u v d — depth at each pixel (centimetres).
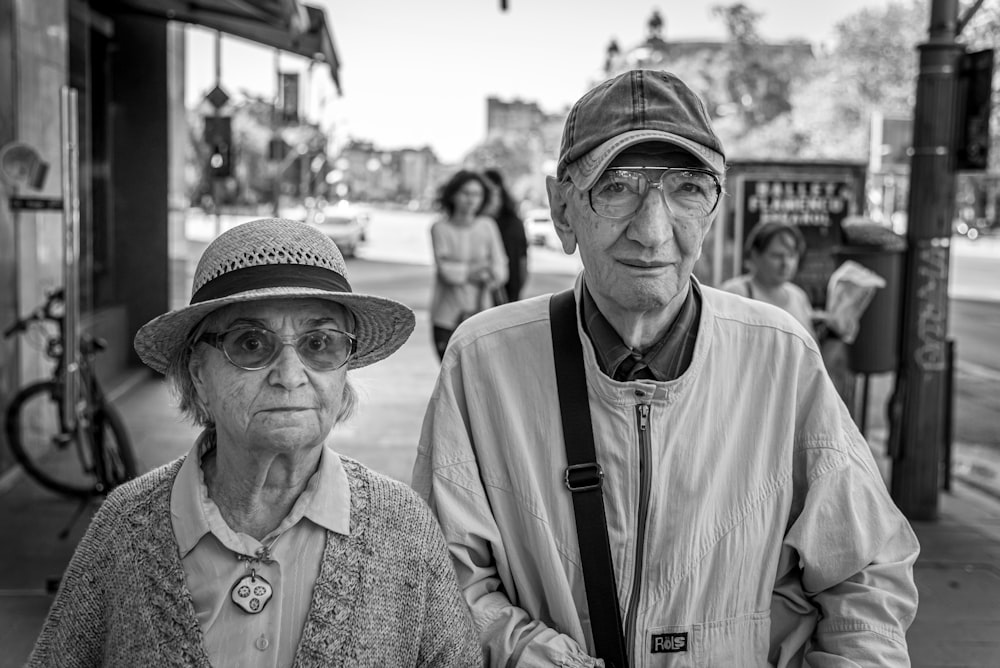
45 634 175
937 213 647
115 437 602
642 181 194
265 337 170
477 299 867
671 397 202
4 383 689
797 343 213
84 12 900
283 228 175
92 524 179
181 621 168
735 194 812
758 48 5603
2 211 689
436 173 14562
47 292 612
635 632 200
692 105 197
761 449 207
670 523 201
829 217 816
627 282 196
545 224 4391
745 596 205
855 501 209
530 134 10375
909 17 4362
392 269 2798
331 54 1165
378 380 1142
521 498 207
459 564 209
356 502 180
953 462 837
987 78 621
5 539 579
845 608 206
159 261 1197
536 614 208
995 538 635
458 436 213
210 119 1535
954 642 483
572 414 204
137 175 1188
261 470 172
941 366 660
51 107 778
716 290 218
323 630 170
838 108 4459
